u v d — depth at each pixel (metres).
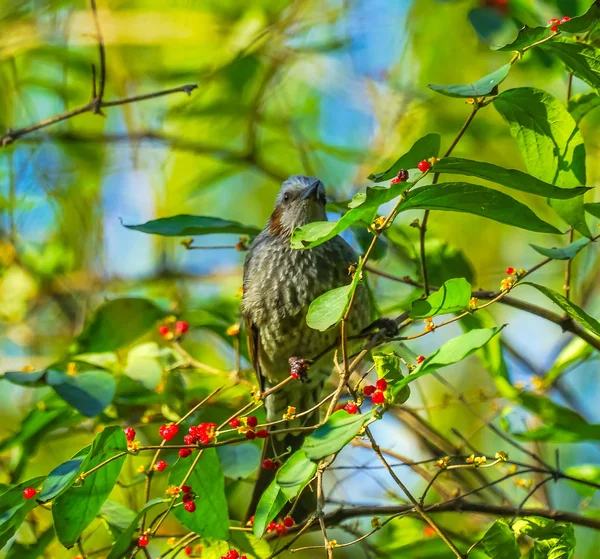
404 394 6.60
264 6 14.07
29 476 12.40
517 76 12.84
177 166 14.87
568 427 9.56
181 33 13.99
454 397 12.30
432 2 13.63
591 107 8.52
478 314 9.64
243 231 9.66
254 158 13.73
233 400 10.43
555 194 6.67
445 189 6.45
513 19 10.73
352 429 6.25
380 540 10.20
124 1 14.46
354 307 9.83
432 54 13.93
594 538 11.46
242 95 14.06
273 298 10.58
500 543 7.03
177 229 9.51
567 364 9.77
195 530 7.63
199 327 10.75
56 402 9.69
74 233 14.57
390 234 10.23
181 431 9.78
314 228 6.36
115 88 14.33
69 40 13.92
